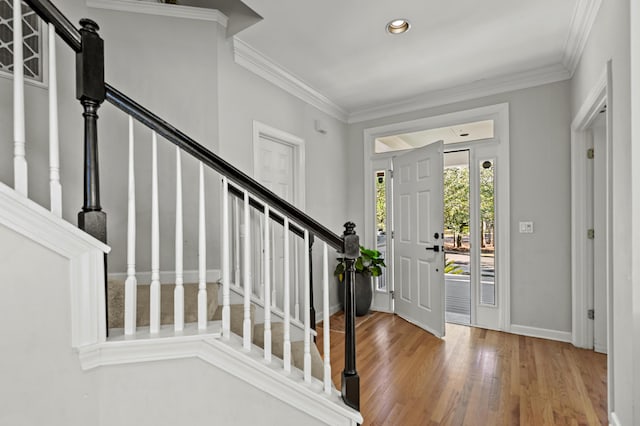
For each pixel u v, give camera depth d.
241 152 2.52
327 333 1.46
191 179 2.22
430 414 1.79
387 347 2.76
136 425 1.18
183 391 1.23
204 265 1.28
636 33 1.24
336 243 1.48
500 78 3.03
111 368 1.15
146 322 1.48
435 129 3.55
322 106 3.58
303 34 2.34
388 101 3.65
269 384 1.33
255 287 2.56
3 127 1.64
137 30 2.10
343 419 1.43
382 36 2.36
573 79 2.65
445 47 2.51
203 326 1.27
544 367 2.32
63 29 1.05
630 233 1.40
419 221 3.36
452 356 2.55
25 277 0.99
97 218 1.12
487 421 1.73
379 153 3.92
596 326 2.59
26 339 1.00
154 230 1.21
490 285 3.19
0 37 1.64
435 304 3.06
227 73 2.40
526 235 2.97
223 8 2.32
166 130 1.21
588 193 2.62
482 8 2.04
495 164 3.14
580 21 2.10
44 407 1.03
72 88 1.88
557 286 2.83
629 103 1.40
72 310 1.06
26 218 0.98
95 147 1.13
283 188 3.13
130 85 2.07
